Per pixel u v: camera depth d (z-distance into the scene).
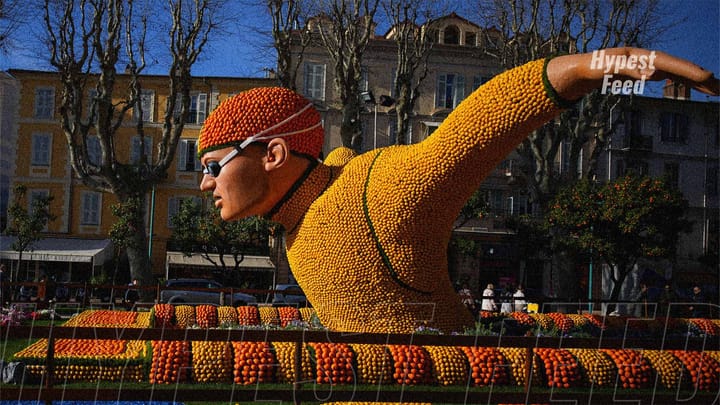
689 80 6.04
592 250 23.61
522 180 35.69
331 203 7.63
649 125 36.59
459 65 35.91
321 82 34.88
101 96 23.09
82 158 23.75
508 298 15.48
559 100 6.75
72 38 22.78
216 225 28.97
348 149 9.22
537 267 36.19
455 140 7.12
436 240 7.61
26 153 35.88
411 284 7.62
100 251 34.28
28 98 35.94
